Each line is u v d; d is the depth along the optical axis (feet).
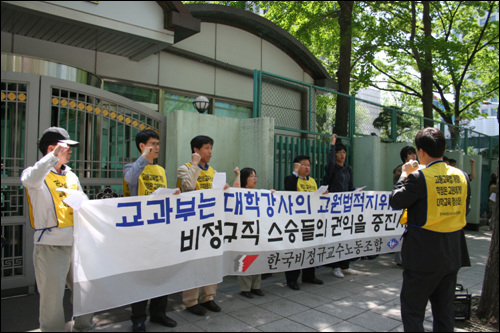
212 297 13.15
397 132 30.35
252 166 18.66
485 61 49.08
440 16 48.11
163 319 11.59
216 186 12.40
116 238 10.39
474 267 21.33
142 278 10.80
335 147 18.52
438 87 50.85
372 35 33.83
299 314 12.91
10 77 13.48
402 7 38.88
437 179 10.12
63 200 9.60
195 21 16.74
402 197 10.19
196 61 22.57
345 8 31.24
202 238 12.16
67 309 12.76
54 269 9.89
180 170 13.05
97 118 15.88
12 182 13.51
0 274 12.92
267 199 14.23
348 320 12.48
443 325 10.37
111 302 10.18
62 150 9.61
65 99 14.71
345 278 17.76
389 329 11.82
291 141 21.36
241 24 24.50
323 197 15.83
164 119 17.72
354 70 44.39
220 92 23.86
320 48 42.32
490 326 12.62
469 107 57.47
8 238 13.61
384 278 17.85
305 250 15.16
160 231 11.23
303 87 22.88
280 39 26.48
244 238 13.57
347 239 16.74
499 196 13.10
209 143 13.57
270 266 14.19
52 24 14.44
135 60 19.45
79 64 17.47
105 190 16.01
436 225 9.99
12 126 13.87
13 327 10.94
